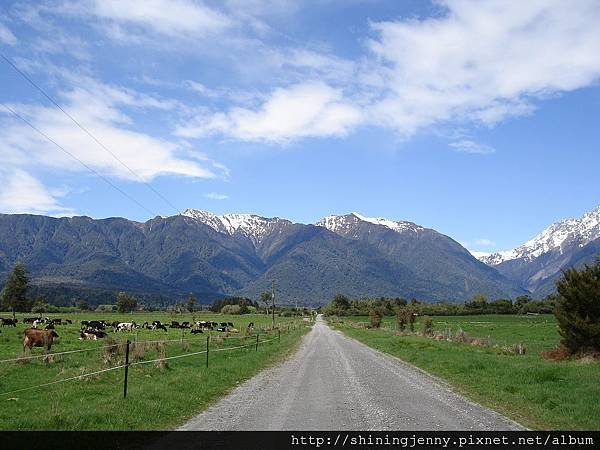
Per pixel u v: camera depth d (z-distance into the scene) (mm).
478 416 13469
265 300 172500
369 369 25953
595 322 27625
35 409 14141
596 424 12250
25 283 98812
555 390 16688
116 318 114125
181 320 111438
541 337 61219
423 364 27812
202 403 15562
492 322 114250
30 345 31953
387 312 179750
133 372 21625
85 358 27953
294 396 16906
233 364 26047
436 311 166000
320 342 52375
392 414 13742
